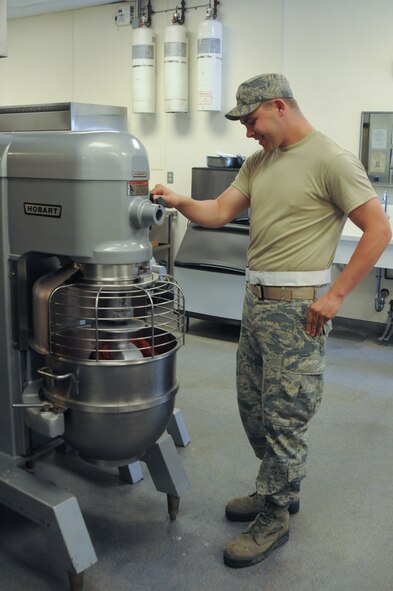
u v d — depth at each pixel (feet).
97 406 5.50
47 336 5.79
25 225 5.87
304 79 15.05
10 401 6.40
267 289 6.19
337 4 14.24
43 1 17.22
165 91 16.38
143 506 7.37
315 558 6.49
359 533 6.95
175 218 17.52
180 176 17.47
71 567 5.61
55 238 5.65
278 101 5.85
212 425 9.59
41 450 6.74
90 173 5.32
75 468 8.20
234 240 14.28
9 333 6.28
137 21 16.94
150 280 5.82
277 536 6.52
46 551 6.49
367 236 5.73
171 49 15.93
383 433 9.50
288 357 6.12
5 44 6.37
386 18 13.74
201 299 14.60
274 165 6.14
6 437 6.52
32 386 6.24
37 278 6.25
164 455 6.72
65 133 5.69
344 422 9.86
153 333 5.63
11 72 20.11
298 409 6.21
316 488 7.86
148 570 6.22
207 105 15.70
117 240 5.47
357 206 5.72
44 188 5.62
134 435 5.70
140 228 5.62
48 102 19.57
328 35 14.51
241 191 6.95
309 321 6.00
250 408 6.86
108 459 5.90
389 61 13.89
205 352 13.41
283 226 6.05
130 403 5.54
